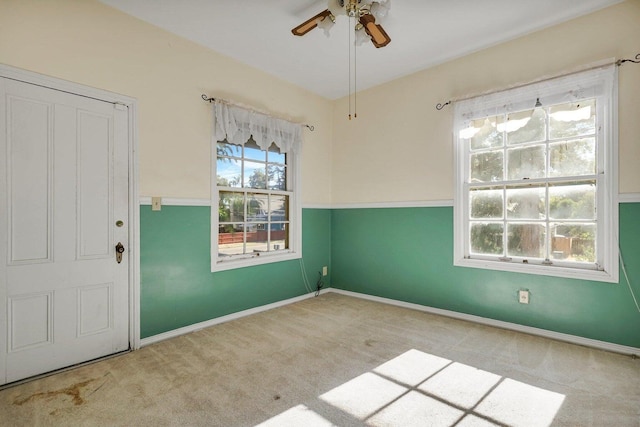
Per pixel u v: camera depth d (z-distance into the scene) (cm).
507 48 284
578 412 167
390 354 235
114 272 238
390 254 365
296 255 379
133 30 248
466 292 310
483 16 249
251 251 342
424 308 338
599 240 247
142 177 252
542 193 273
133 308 247
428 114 334
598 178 247
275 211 368
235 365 219
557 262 266
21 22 199
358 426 158
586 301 248
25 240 201
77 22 221
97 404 175
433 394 184
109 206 236
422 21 254
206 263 295
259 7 238
